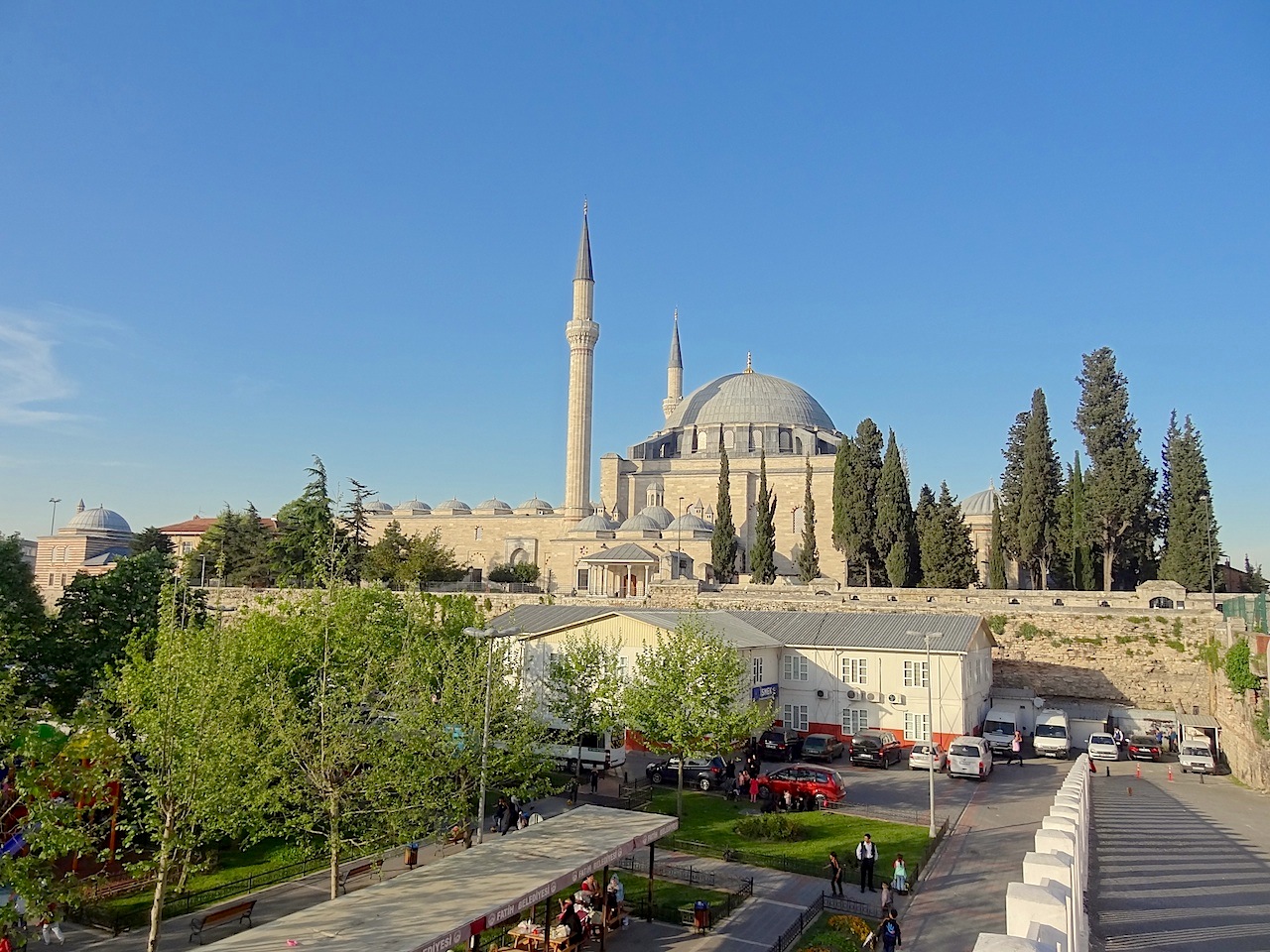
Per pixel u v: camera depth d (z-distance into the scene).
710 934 24.41
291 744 25.08
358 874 29.44
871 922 25.20
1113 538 75.75
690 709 37.19
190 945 23.62
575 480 109.88
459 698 31.98
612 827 24.47
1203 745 51.44
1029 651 65.44
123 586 46.78
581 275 110.25
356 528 93.81
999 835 34.38
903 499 85.25
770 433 128.12
